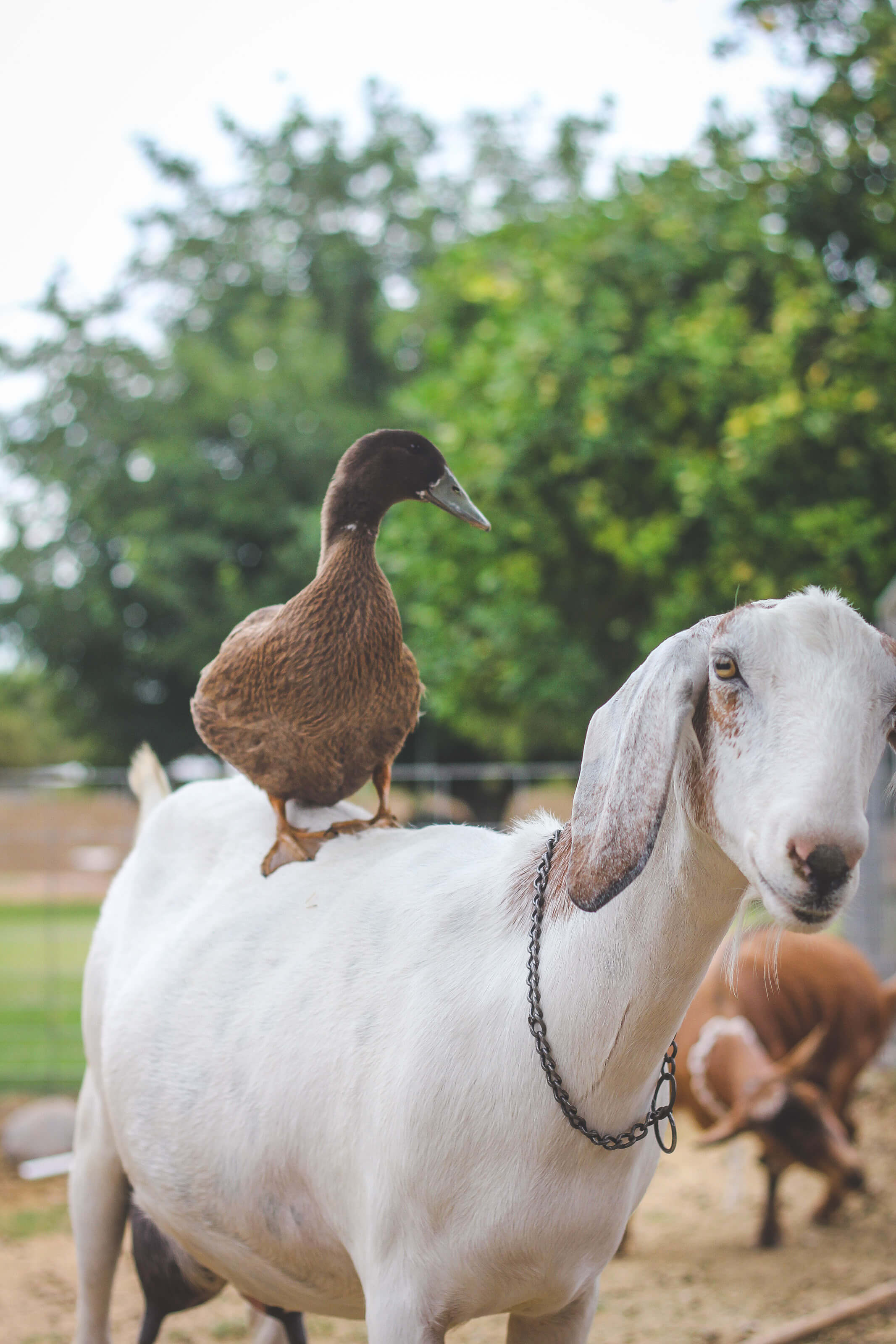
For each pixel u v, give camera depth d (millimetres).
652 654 1873
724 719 1735
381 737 2682
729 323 10719
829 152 11031
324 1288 2500
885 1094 7434
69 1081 8094
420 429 17781
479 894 2328
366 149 25031
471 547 12336
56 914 9273
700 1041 5168
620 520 11359
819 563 10562
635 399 11195
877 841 7801
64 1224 5723
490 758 19203
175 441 19891
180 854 3107
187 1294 3031
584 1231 2084
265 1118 2406
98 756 22203
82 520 20750
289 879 2717
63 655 21328
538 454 11664
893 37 10266
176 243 23688
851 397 10117
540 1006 2070
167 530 19469
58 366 21672
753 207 11414
